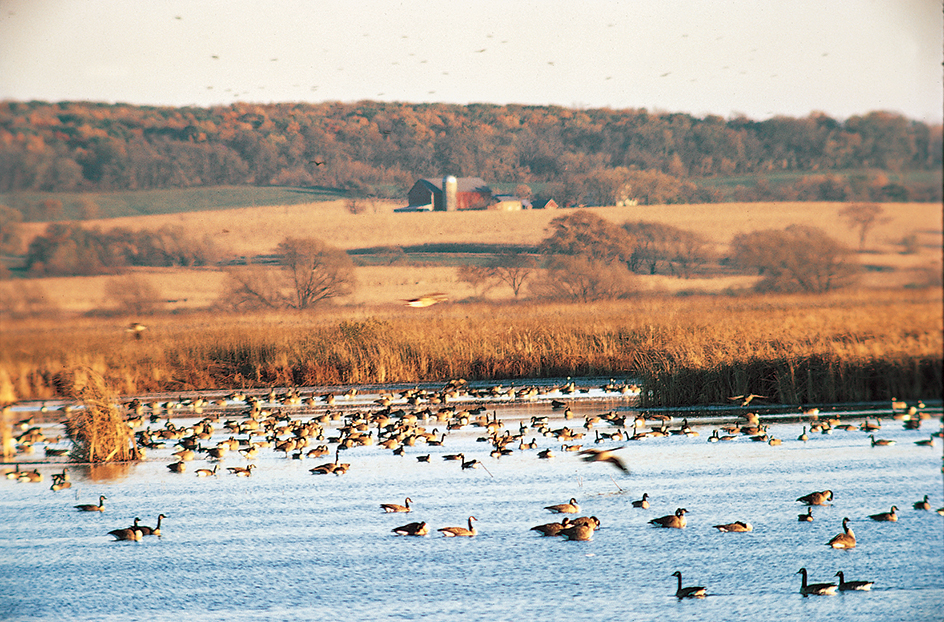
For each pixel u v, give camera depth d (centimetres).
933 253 12138
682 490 3036
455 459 3516
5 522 2805
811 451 3522
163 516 2816
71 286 12219
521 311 10850
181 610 2144
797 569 2334
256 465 3494
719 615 2073
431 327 6538
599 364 5738
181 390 5609
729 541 2534
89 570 2398
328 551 2511
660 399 4547
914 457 3425
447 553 2484
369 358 5772
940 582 2234
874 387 4550
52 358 5881
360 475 3319
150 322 10300
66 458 3638
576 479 3212
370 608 2139
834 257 12050
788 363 4528
